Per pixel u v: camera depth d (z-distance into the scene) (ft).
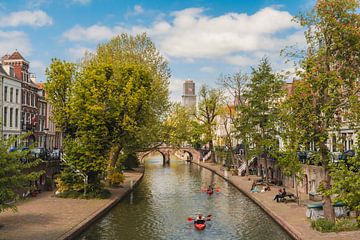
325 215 76.43
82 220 84.69
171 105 168.25
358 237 67.36
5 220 83.30
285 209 99.25
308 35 76.13
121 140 128.67
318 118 75.00
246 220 97.09
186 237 81.92
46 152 142.72
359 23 72.18
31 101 197.98
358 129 71.92
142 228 88.94
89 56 173.68
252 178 183.52
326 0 72.90
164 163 344.28
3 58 202.59
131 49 171.73
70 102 119.14
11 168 62.23
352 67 74.90
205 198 134.92
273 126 146.61
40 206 100.83
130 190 148.05
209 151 320.09
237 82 188.44
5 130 168.14
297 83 76.54
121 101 120.57
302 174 97.50
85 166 114.52
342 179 56.03
